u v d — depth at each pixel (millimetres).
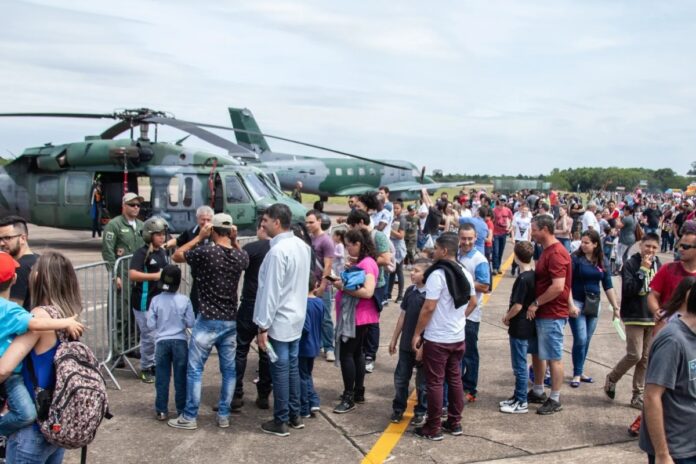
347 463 4766
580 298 6641
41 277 3518
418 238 15797
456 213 15461
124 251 7148
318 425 5570
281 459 4805
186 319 5500
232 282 5336
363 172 35406
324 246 7012
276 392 5234
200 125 14594
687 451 3203
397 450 5035
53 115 13914
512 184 63531
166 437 5176
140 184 25453
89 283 11383
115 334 6625
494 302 11781
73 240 19906
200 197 15336
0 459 4016
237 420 5645
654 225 19766
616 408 6113
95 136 16578
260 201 15453
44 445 3402
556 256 5672
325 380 6902
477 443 5207
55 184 16594
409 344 5484
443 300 5152
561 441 5270
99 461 4680
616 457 4945
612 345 8711
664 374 3145
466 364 6227
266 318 5070
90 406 3283
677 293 3744
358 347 6000
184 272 8281
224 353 5395
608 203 16781
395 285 13547
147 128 15953
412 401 6285
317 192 34469
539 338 5879
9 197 16922
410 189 35500
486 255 14297
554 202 22688
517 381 5957
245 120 36969
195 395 5328
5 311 3291
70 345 3410
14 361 3262
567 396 6477
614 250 16172
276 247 5113
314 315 5633
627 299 5941
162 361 5480
